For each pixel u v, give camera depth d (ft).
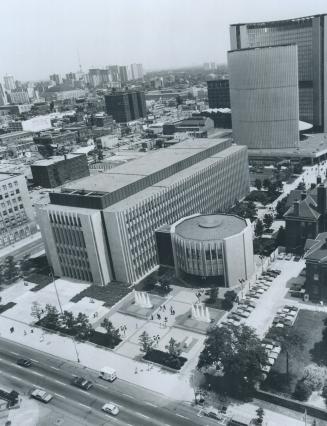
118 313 558.56
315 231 633.61
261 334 479.41
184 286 607.37
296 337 461.37
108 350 490.08
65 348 504.43
